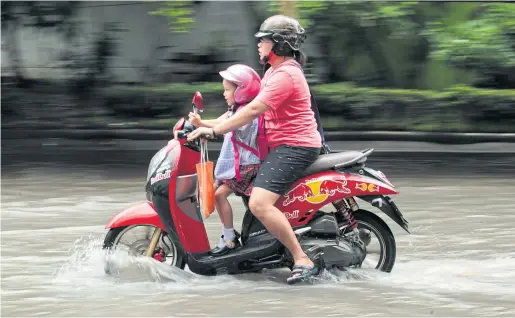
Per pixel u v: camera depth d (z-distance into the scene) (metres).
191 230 7.63
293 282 7.52
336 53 20.89
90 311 6.83
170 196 7.55
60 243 9.49
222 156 7.68
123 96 19.84
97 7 21.75
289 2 18.59
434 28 18.48
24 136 19.41
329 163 7.63
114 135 19.16
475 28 18.19
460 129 18.95
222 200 7.73
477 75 20.38
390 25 19.33
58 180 14.24
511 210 11.36
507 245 9.35
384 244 7.91
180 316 6.66
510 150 18.11
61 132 19.33
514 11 18.12
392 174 14.72
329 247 7.64
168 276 7.82
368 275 7.85
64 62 21.38
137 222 7.75
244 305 6.96
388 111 19.16
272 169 7.43
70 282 7.80
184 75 21.89
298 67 7.55
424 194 12.64
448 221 10.64
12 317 6.70
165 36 22.02
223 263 7.68
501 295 7.30
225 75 7.66
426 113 19.03
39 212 11.43
